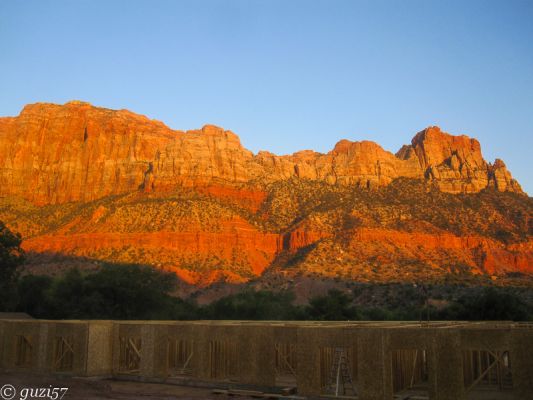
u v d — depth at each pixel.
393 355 26.80
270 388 26.66
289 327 26.72
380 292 113.44
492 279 130.50
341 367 26.80
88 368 30.61
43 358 32.09
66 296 67.94
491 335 22.91
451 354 23.17
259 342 27.25
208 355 28.59
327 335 25.25
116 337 32.00
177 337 29.64
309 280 127.19
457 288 113.25
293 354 35.06
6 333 33.66
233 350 29.77
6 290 61.72
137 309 71.38
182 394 26.28
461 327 25.50
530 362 22.19
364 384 24.06
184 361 35.31
